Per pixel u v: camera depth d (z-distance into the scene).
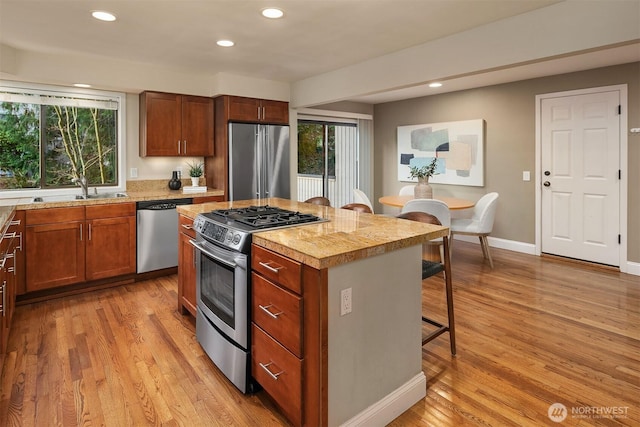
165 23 2.88
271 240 1.82
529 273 4.16
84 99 4.09
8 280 2.59
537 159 4.84
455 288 3.69
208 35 3.16
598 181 4.35
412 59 3.48
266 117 4.82
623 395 2.02
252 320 2.00
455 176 5.67
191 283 2.88
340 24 2.93
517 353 2.46
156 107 4.28
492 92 5.22
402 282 1.93
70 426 1.80
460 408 1.93
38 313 3.13
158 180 4.64
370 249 1.71
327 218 2.47
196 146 4.60
